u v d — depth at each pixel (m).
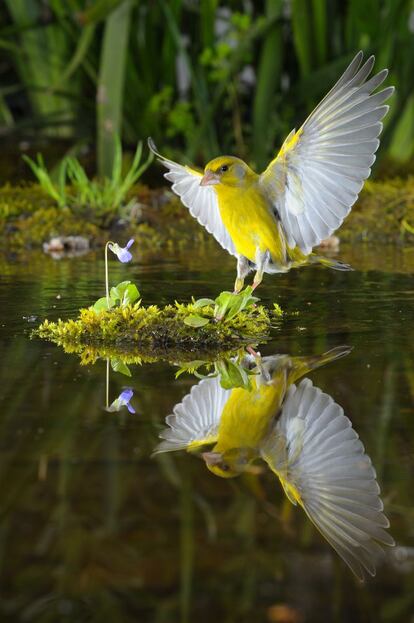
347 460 4.98
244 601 3.65
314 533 4.19
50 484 4.61
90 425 5.45
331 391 6.11
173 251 12.16
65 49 16.45
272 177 7.40
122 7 14.12
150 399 5.97
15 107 18.94
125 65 14.88
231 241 8.43
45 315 8.31
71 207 13.39
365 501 4.52
